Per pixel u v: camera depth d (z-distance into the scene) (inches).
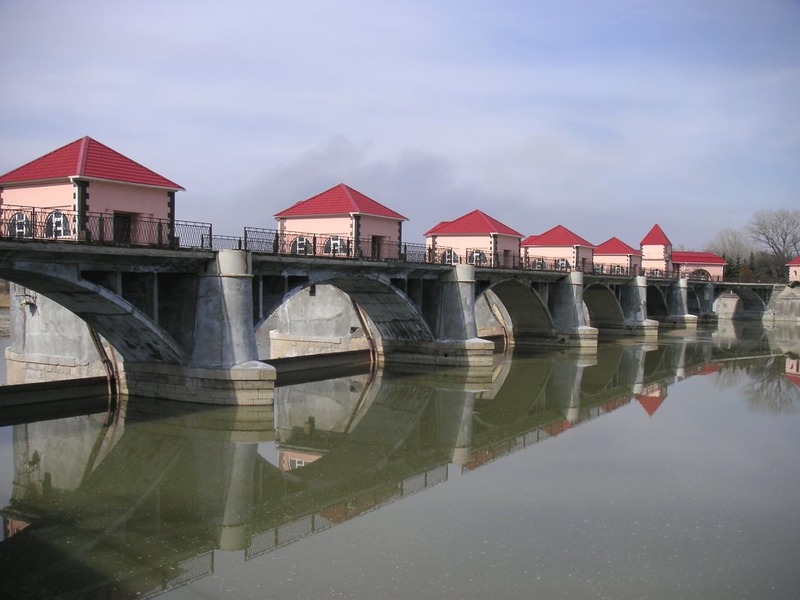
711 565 611.5
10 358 1422.2
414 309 1750.7
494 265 2288.4
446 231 2444.6
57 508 761.6
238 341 1172.5
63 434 1062.4
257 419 1148.5
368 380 1667.1
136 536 682.2
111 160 1173.7
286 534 682.8
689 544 657.0
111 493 815.7
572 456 977.5
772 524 711.1
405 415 1300.4
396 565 608.1
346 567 601.9
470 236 2404.0
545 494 804.6
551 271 2289.6
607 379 1742.1
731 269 5255.9
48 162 1160.8
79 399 1216.8
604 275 2696.9
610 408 1360.7
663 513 740.7
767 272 5600.4
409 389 1562.5
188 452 992.9
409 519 721.6
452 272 1815.9
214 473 900.0
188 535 685.9
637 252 3636.8
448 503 772.6
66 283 982.4
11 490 818.8
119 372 1274.6
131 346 1214.3
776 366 2020.2
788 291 4023.1
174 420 1144.8
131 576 589.6
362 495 812.6
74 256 968.9
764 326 3730.3
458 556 625.9
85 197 1106.1
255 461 957.8
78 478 868.6
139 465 927.7
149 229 1195.9
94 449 993.5
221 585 569.3
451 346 1812.3
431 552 635.5
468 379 1694.1
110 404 1235.2
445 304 1830.7
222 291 1165.7
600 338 2847.0
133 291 1127.0
